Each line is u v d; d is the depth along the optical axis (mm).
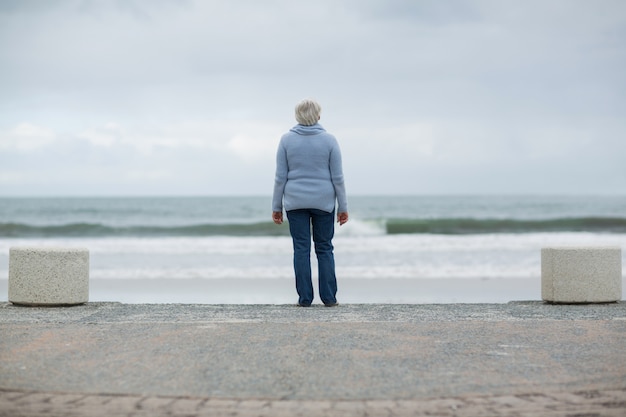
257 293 12219
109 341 5500
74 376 4477
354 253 22875
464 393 4113
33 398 3986
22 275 7762
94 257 21469
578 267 8109
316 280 13781
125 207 62281
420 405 3867
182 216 54219
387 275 15828
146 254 22641
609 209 64125
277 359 4902
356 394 4090
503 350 5234
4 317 6902
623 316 7023
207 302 10914
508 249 24281
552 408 3814
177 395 4062
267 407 3824
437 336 5742
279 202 8008
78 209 59125
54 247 7977
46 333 5828
